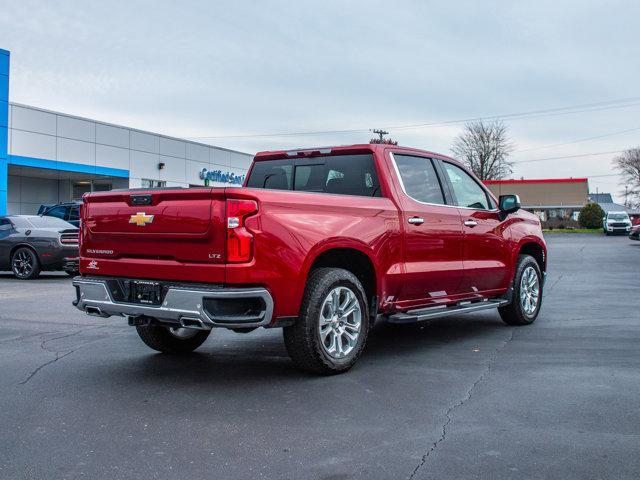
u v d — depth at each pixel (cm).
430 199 625
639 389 462
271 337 685
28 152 2677
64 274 1570
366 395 452
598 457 333
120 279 495
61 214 1847
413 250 584
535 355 582
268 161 668
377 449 347
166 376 510
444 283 623
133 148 3244
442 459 332
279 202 467
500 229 707
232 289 438
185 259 461
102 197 515
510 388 467
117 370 531
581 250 2572
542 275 782
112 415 408
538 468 320
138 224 485
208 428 383
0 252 1380
